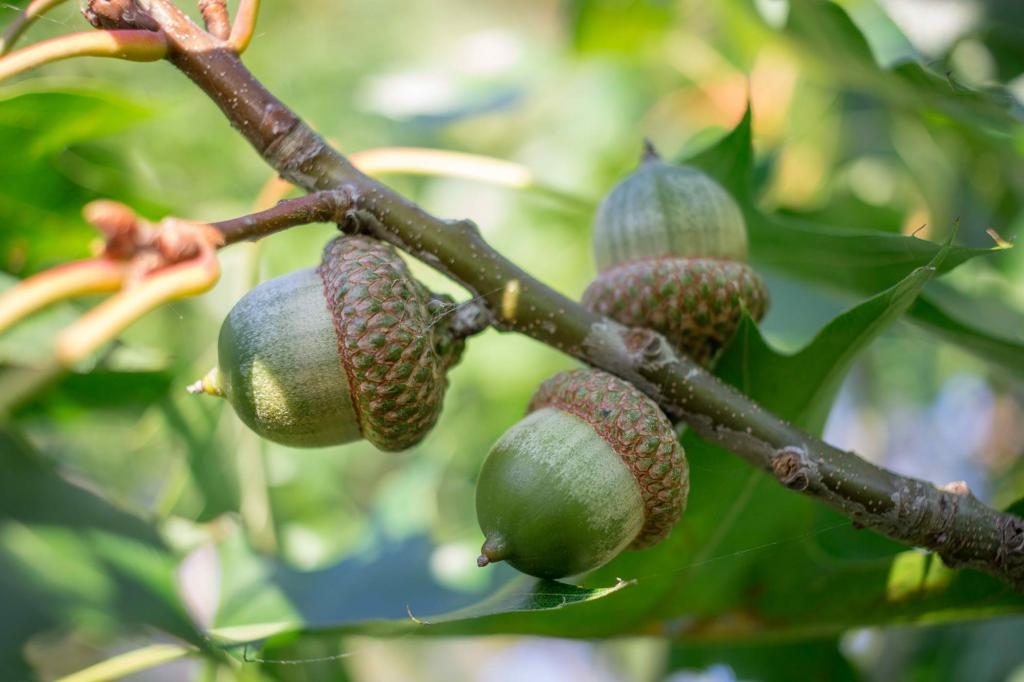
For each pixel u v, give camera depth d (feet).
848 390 1.18
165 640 0.68
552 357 1.20
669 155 1.26
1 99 0.85
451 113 1.11
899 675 0.99
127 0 0.75
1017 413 1.20
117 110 0.87
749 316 0.78
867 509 0.75
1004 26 0.98
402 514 0.98
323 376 0.75
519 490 0.74
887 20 0.92
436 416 0.77
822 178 1.16
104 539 0.69
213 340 1.01
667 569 0.82
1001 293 0.97
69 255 0.91
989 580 0.80
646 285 0.80
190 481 0.92
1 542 0.68
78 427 0.89
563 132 1.28
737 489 0.80
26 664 0.67
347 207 0.75
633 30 1.17
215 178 1.11
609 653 1.43
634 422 0.75
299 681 0.91
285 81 1.32
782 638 0.84
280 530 1.01
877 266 0.85
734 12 1.03
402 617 0.87
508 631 0.82
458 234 0.76
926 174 1.09
